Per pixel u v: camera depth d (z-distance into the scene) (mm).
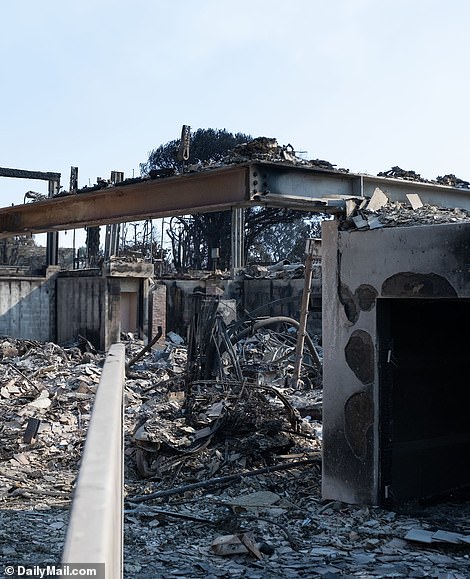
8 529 8594
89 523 2158
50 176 37344
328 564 7629
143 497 10438
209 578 7090
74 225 15617
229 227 68250
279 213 68375
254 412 12727
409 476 10195
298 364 21094
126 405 17203
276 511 9773
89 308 33125
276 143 11500
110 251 42281
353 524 9125
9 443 14109
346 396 9930
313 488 10805
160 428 12414
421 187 12992
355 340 9836
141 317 33062
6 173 36188
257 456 12000
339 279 10016
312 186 11750
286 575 7266
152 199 13516
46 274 35250
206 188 12250
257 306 35375
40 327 35031
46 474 12312
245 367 23266
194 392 14773
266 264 52000
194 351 16984
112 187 14070
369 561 7734
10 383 19656
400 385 10148
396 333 10031
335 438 10047
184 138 14945
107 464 2795
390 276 9406
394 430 10016
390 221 9703
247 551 7938
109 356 8383
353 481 9836
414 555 7957
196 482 11383
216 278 36562
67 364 25469
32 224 16969
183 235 71250
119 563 3850
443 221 9438
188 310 36281
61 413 16938
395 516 9383
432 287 8969
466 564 7641
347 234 9930
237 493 10742
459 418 10914
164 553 8008
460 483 10938
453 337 10805
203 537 8781
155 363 26391
